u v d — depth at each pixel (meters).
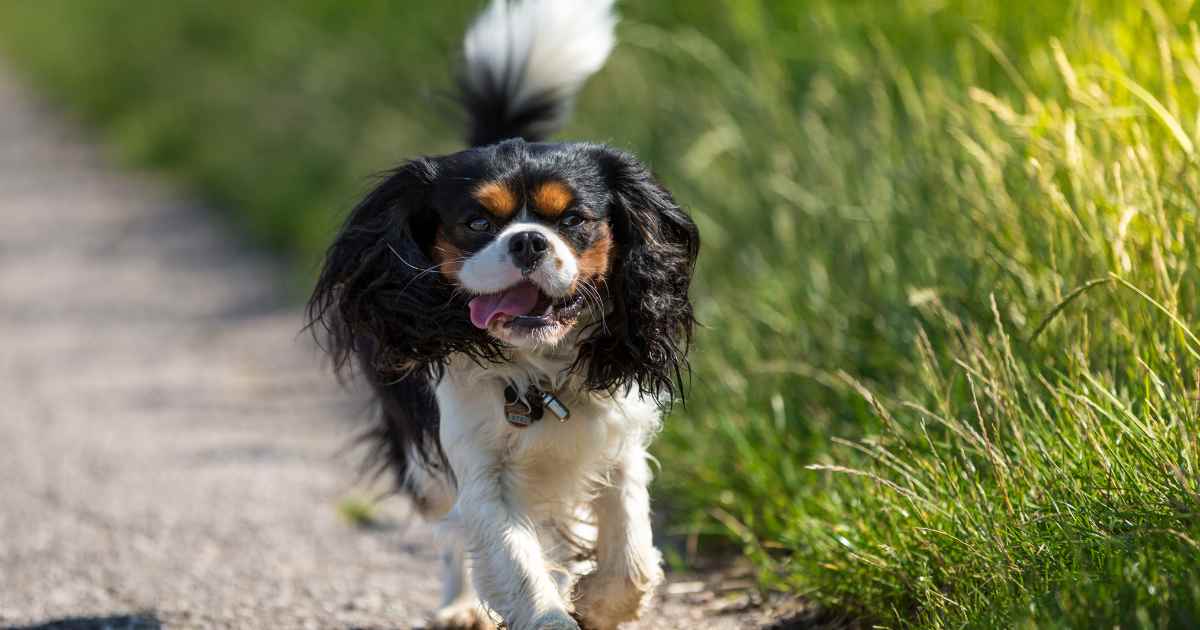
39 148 17.52
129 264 10.79
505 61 4.54
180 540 4.88
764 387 4.84
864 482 3.74
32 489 5.55
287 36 13.72
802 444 4.48
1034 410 3.41
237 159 13.20
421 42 10.33
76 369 7.75
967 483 3.39
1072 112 4.23
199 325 8.73
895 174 5.00
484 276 3.36
